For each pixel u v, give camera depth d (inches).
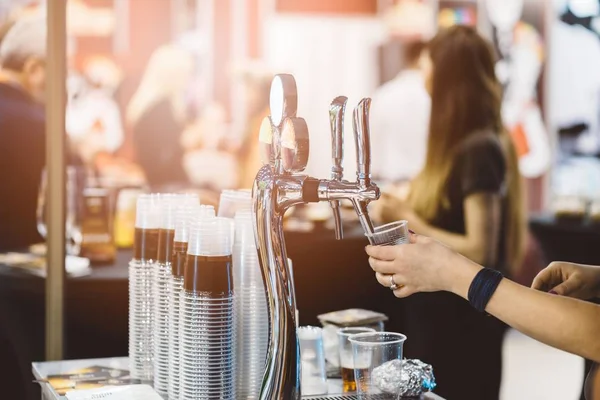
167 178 225.0
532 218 210.2
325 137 245.9
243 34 233.9
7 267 112.0
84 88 218.4
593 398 60.6
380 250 57.5
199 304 60.1
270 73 236.8
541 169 253.1
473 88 119.8
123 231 130.0
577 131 254.1
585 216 198.7
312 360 65.0
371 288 129.3
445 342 120.3
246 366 63.8
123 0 220.5
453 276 55.4
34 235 129.3
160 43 224.1
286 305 56.1
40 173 127.7
